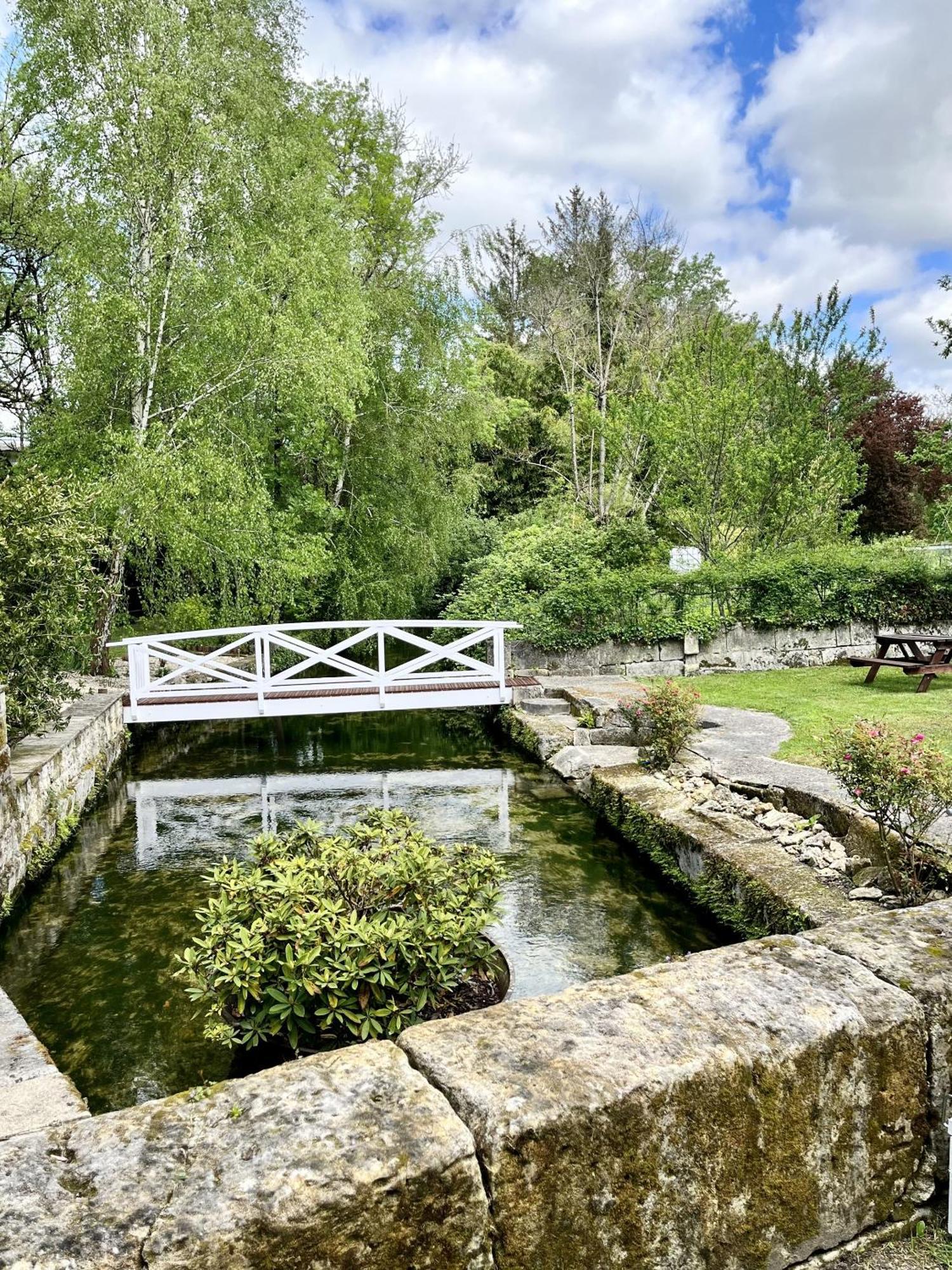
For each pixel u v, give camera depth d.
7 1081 2.19
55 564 5.38
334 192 12.76
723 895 3.90
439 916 2.58
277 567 10.27
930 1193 1.70
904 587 10.95
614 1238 1.38
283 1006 2.37
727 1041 1.51
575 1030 1.55
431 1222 1.23
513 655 10.21
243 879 2.67
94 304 8.22
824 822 4.20
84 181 8.57
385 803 6.04
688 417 11.59
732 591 10.55
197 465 8.82
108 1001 3.33
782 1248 1.54
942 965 1.81
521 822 5.50
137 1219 1.11
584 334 19.97
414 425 13.48
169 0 9.09
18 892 4.32
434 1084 1.42
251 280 9.32
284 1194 1.15
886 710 7.02
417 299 13.45
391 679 8.12
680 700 5.77
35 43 8.70
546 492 19.47
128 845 5.27
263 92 9.90
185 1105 1.37
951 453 11.59
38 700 5.48
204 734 8.96
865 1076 1.61
